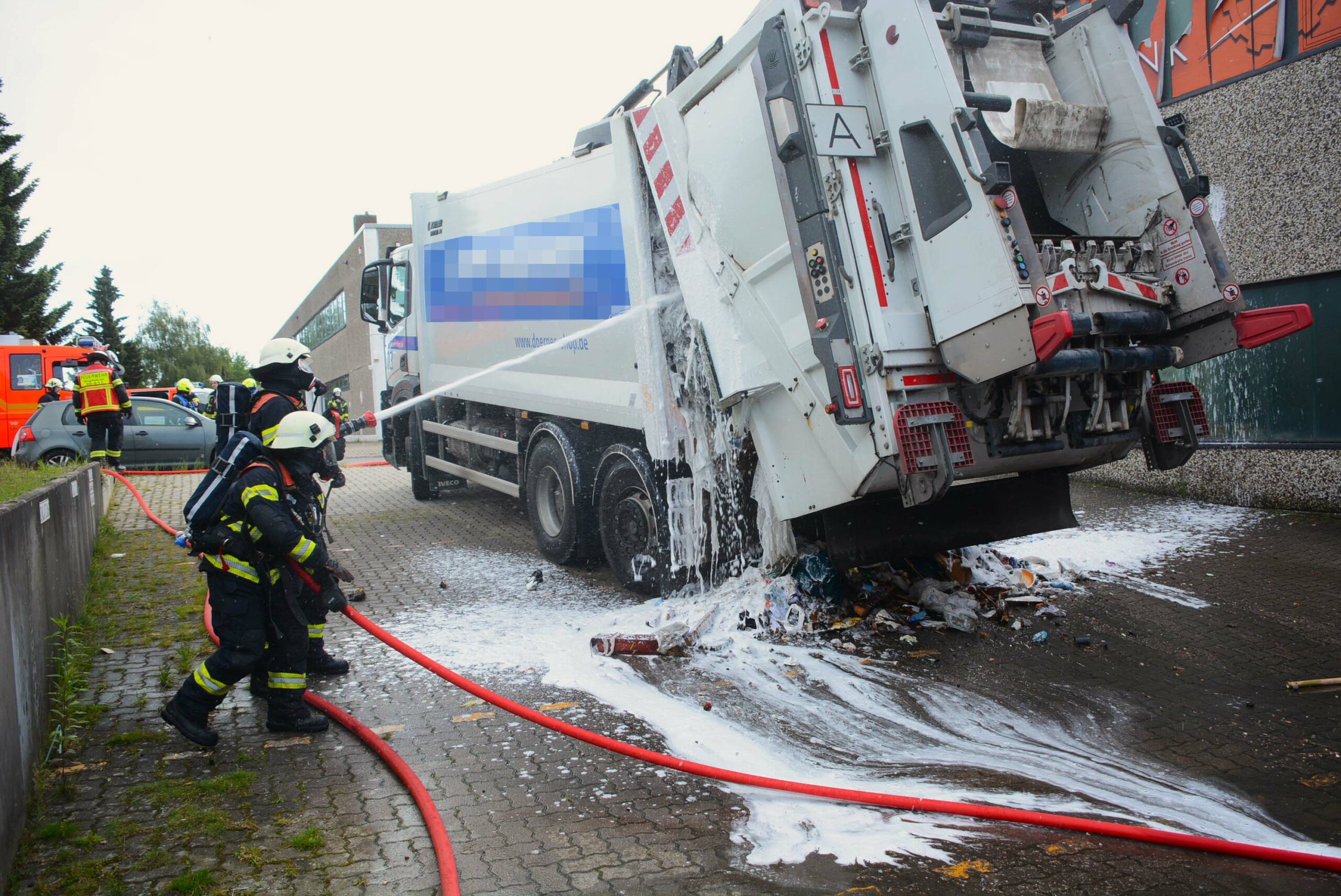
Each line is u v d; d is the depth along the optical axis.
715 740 3.95
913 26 4.34
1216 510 8.27
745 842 3.04
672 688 4.60
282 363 4.50
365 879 2.80
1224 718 4.07
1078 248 4.78
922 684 4.56
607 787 3.49
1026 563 6.34
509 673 4.88
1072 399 4.61
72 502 5.86
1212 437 8.68
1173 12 8.66
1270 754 3.71
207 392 22.39
